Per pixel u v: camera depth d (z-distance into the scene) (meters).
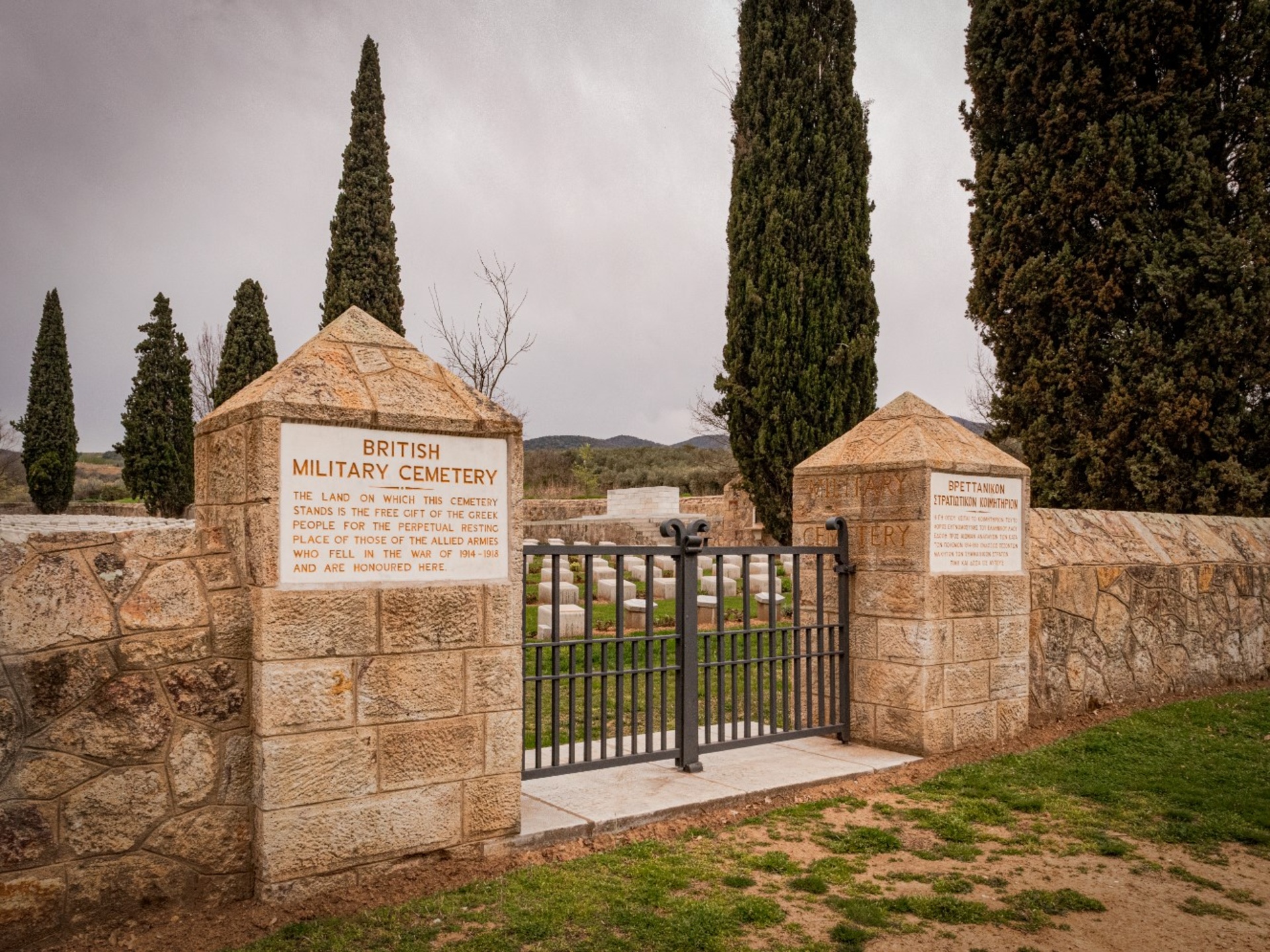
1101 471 12.14
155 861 3.57
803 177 15.80
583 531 28.70
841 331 15.56
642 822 4.91
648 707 5.62
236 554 3.89
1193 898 4.07
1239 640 9.70
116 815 3.49
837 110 15.73
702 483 42.78
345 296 20.55
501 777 4.37
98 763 3.46
